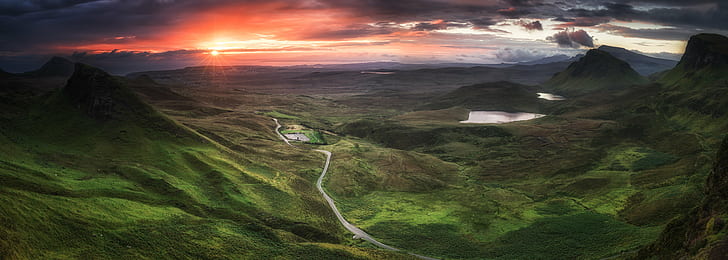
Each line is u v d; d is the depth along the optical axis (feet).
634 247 370.53
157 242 345.10
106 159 561.02
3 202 313.12
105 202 390.63
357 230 496.64
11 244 275.39
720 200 269.03
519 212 540.93
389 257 384.88
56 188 394.32
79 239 318.65
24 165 436.76
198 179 556.51
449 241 451.12
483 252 416.46
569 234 439.63
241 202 505.25
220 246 363.35
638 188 592.19
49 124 634.02
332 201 618.03
